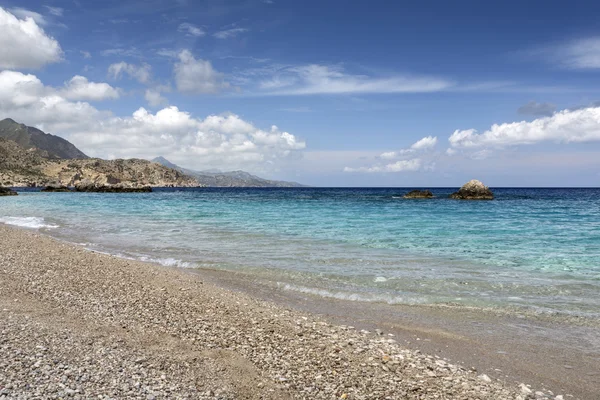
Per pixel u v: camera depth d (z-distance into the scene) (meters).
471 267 17.25
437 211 49.16
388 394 6.86
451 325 10.64
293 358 8.14
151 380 6.49
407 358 8.44
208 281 14.92
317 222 35.62
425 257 19.36
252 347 8.59
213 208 56.28
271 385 6.91
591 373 8.05
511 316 11.30
